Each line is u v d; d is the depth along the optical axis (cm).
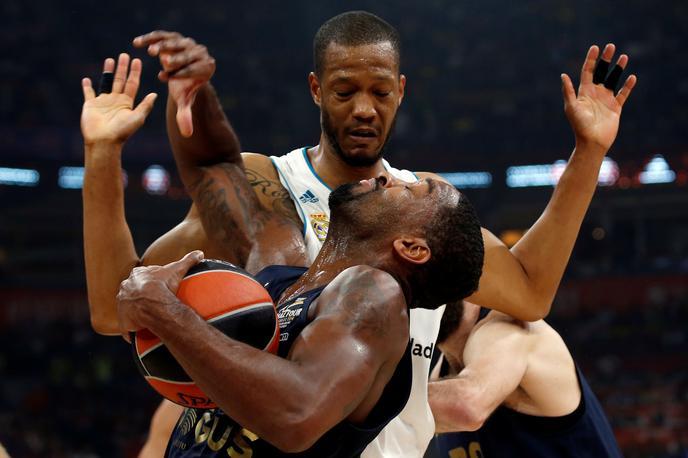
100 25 3941
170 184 3778
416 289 338
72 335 3259
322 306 309
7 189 3744
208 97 424
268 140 3750
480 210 3869
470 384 493
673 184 3706
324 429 280
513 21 4162
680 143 3675
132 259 428
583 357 3144
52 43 3822
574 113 480
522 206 3844
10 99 3616
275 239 418
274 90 3928
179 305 286
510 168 3831
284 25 4150
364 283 309
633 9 4075
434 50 4106
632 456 2592
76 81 3759
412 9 4219
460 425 488
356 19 449
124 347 3262
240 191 440
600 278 3344
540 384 525
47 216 3781
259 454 312
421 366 449
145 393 3014
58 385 3039
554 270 492
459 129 3859
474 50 4100
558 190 490
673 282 3278
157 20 4028
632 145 3738
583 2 4131
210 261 315
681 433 2631
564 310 3350
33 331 3244
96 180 409
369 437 317
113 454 2748
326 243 349
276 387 276
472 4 4228
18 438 2744
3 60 3728
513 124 3856
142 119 410
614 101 487
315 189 475
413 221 334
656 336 3148
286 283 368
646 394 2866
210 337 281
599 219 3834
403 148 3784
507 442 545
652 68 3888
